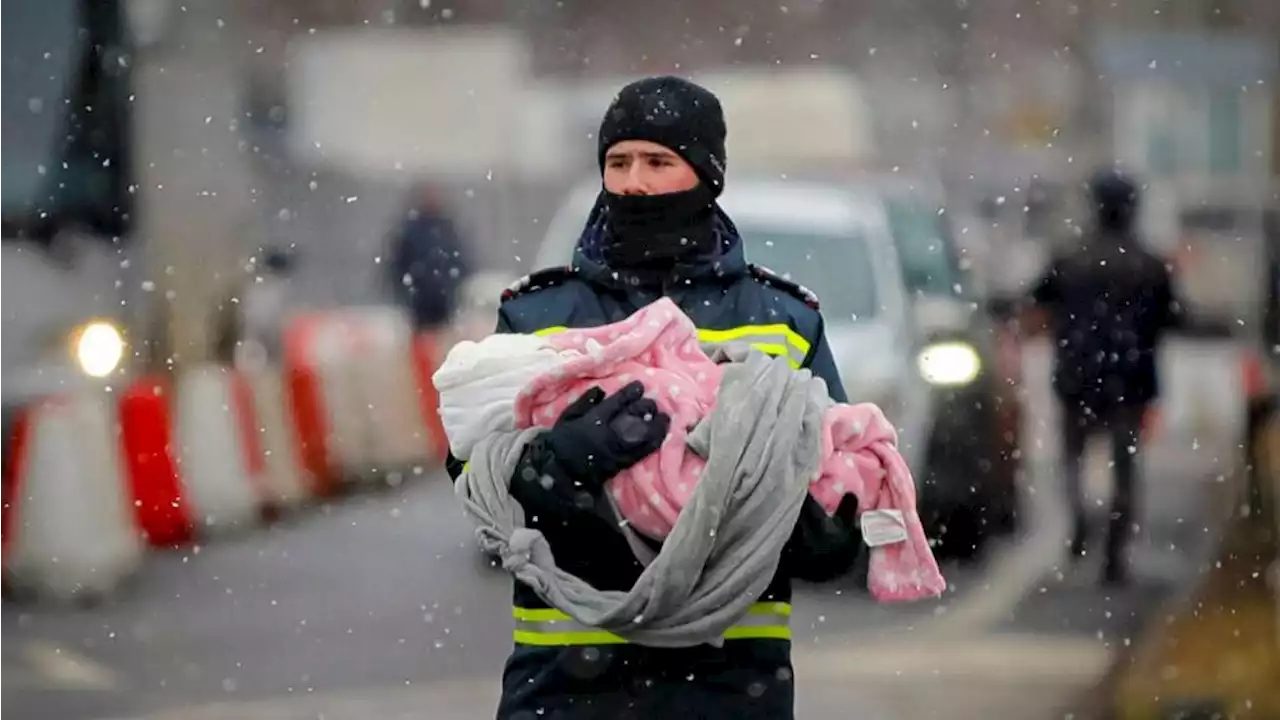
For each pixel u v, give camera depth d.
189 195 35.16
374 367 41.00
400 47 69.88
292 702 20.05
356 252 67.69
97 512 26.38
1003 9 103.50
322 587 26.61
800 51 102.88
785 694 9.67
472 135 70.31
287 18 67.94
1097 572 28.31
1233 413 39.03
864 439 9.67
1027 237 74.38
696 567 9.23
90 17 33.25
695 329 9.78
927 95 103.44
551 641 9.63
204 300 35.25
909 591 9.72
